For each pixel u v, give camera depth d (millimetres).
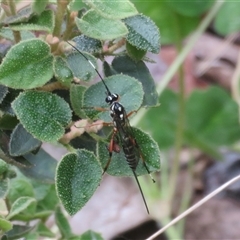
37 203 263
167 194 385
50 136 199
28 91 199
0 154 212
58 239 248
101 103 207
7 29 211
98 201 396
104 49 217
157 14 349
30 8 204
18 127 208
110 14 192
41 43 197
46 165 240
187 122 407
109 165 209
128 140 207
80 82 226
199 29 371
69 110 202
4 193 211
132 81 209
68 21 205
